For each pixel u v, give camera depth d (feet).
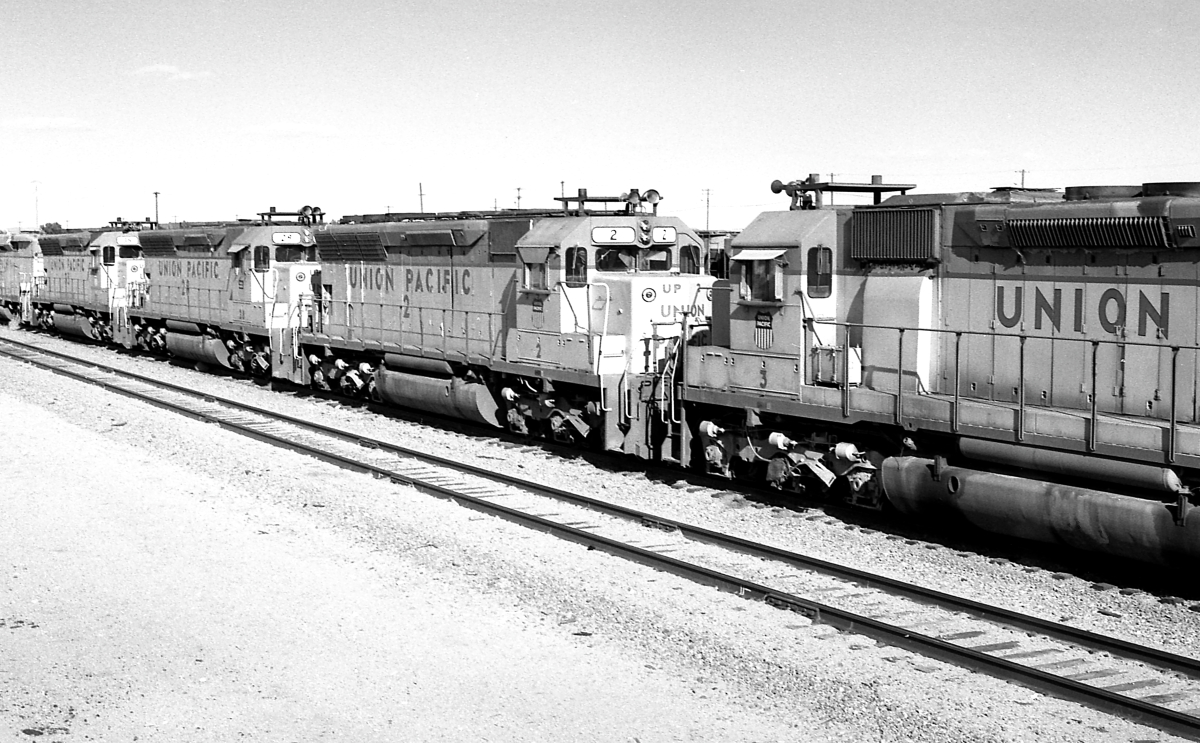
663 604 35.47
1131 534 35.47
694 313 55.21
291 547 42.55
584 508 48.57
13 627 34.04
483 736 26.61
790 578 38.19
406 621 34.32
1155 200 36.04
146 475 55.52
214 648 32.24
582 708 28.09
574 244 59.62
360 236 81.56
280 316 92.27
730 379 50.80
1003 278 41.09
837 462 46.34
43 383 90.38
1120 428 35.78
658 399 55.98
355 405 83.35
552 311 61.26
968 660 29.99
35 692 29.17
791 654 31.24
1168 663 29.55
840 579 38.04
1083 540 37.14
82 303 130.93
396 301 78.59
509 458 60.90
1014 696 28.22
